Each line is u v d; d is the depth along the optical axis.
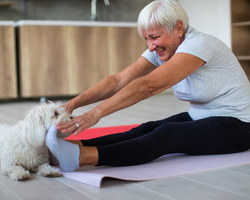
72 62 4.73
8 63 4.48
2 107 4.06
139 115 3.15
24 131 1.21
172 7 1.41
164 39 1.43
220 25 4.85
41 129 1.19
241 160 1.40
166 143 1.34
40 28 4.54
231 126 1.44
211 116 1.49
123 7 5.88
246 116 1.49
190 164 1.36
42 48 4.57
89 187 1.13
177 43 1.47
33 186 1.15
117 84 1.62
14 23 4.62
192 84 1.47
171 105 3.92
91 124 1.21
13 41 4.48
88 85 4.85
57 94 4.68
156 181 1.17
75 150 1.21
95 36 4.83
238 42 4.68
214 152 1.47
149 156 1.32
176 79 1.32
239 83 1.49
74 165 1.23
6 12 5.12
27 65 4.51
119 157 1.27
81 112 3.52
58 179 1.23
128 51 5.04
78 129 1.19
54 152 1.18
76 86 4.78
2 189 1.12
